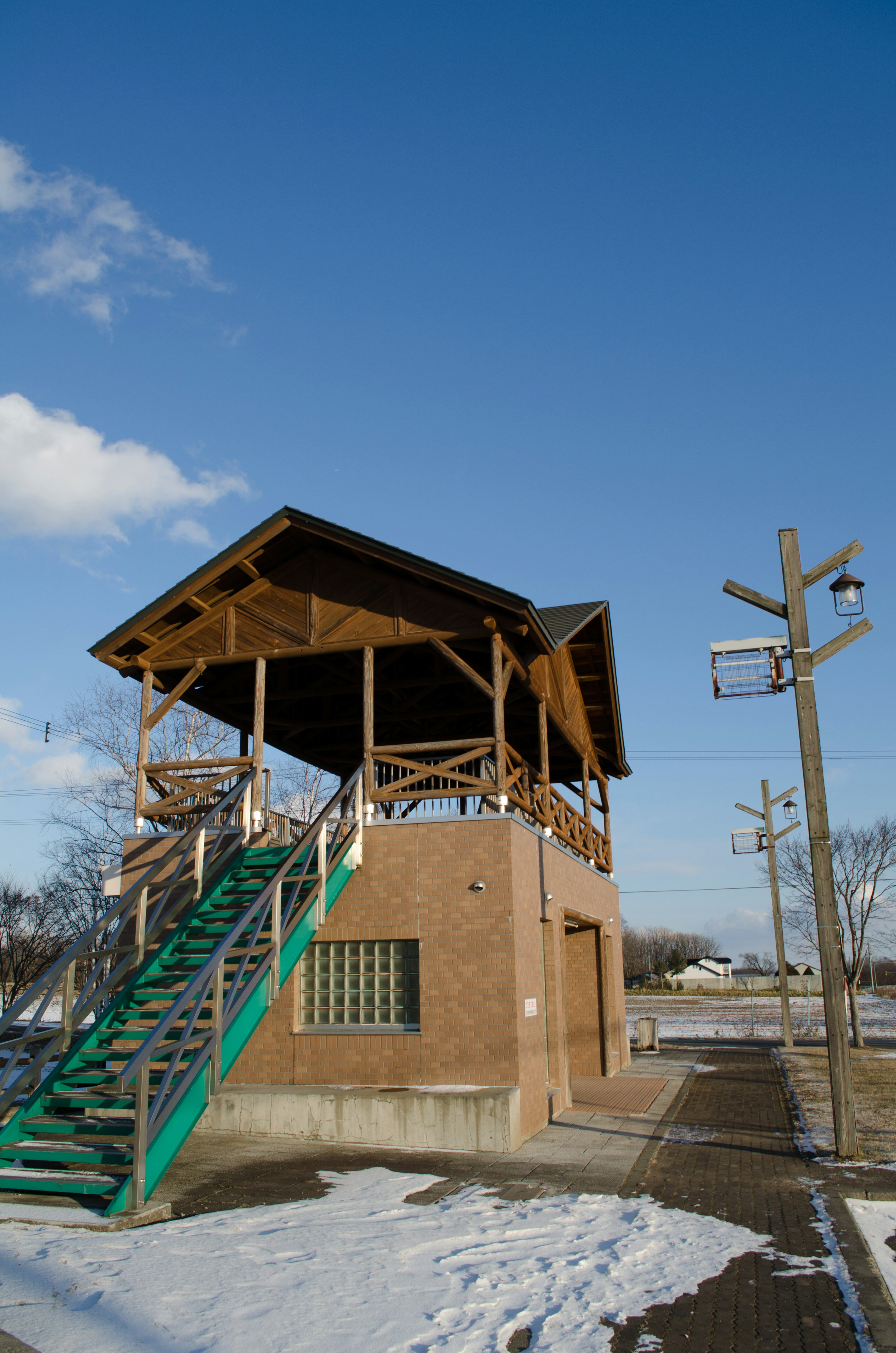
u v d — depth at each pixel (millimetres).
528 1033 11938
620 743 20812
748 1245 6980
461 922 11898
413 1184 8891
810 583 11422
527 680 14312
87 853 30484
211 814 11531
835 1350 5148
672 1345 5188
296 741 19078
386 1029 11938
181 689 13953
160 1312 5379
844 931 29500
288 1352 4895
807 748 10969
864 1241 7047
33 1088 9742
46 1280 5848
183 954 10562
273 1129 11195
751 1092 16109
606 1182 9023
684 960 96250
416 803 16641
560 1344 5164
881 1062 21562
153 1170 7801
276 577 13906
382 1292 5867
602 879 19844
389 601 13289
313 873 11562
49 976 9250
